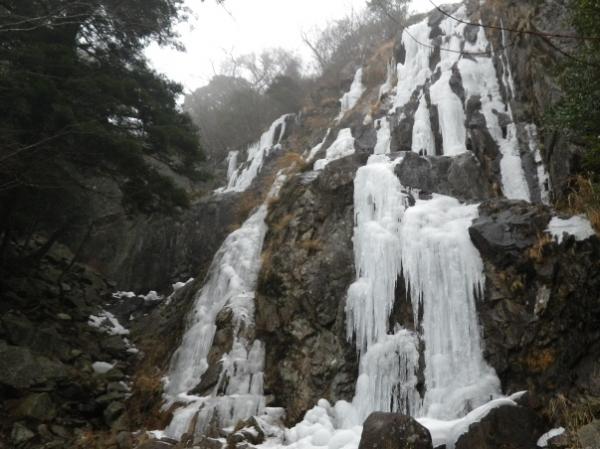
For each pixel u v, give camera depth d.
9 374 10.03
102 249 20.44
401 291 8.78
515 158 10.91
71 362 12.00
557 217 8.32
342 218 10.70
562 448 5.45
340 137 15.13
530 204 8.75
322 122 19.83
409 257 8.72
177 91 14.14
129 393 11.20
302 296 9.85
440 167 10.87
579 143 9.27
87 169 13.39
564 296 7.40
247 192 18.86
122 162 11.81
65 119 10.35
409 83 14.99
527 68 11.63
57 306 14.39
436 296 8.27
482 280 8.09
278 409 8.80
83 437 9.01
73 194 13.59
